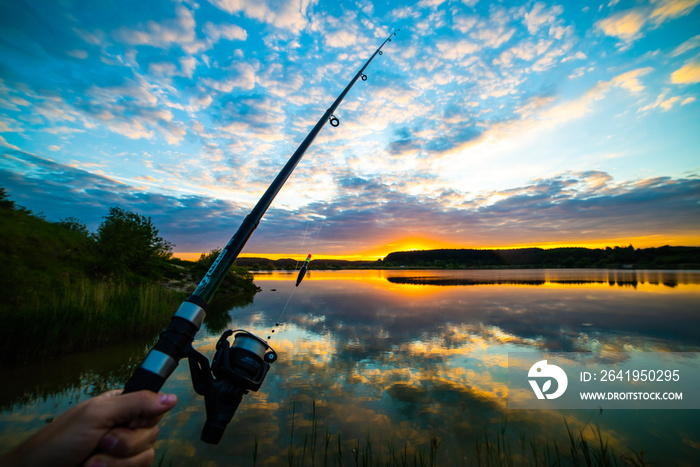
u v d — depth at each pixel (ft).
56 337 22.24
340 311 42.52
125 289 34.86
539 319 36.24
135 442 2.15
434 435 13.39
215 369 4.01
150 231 52.47
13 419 13.97
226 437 13.15
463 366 21.72
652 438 13.10
